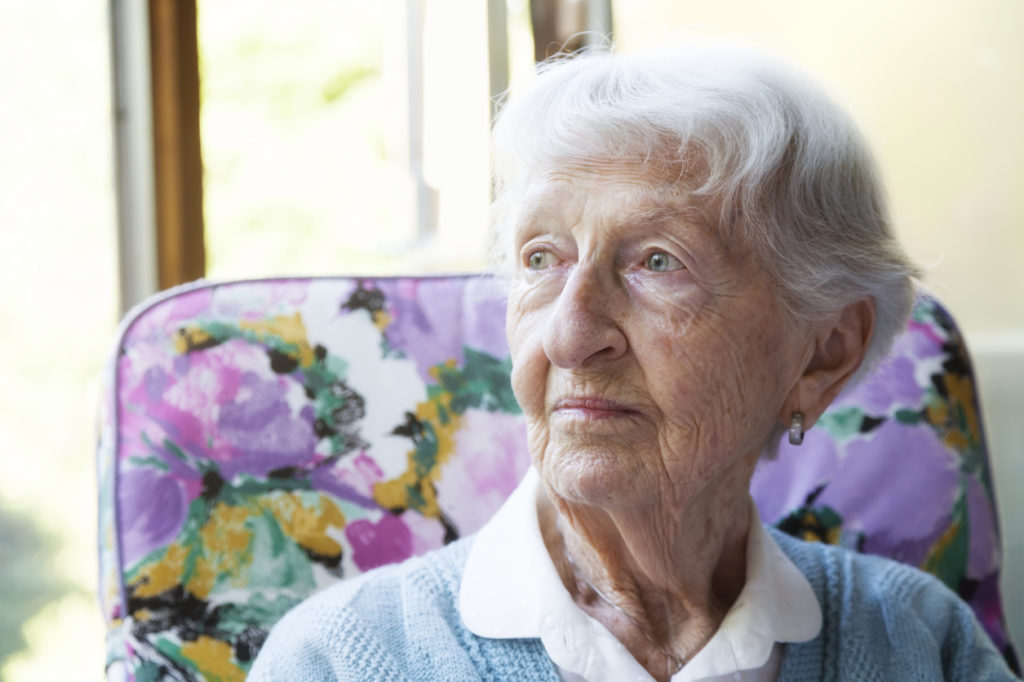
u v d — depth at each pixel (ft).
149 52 6.28
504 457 4.30
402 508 4.17
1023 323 5.38
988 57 5.53
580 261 3.14
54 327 6.28
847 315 3.51
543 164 3.23
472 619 3.34
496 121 3.45
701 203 3.11
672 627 3.44
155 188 6.37
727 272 3.15
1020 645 5.67
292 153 8.70
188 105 6.40
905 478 4.43
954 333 4.61
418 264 9.08
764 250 3.18
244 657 3.76
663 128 3.10
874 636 3.63
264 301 4.22
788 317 3.29
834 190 3.28
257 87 8.54
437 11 8.71
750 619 3.36
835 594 3.78
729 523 3.47
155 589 3.77
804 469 4.49
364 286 4.37
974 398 4.56
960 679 3.77
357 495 4.13
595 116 3.12
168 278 6.43
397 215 9.44
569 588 3.47
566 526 3.51
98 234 6.33
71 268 6.30
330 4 8.78
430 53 8.79
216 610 3.82
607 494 3.08
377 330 4.31
